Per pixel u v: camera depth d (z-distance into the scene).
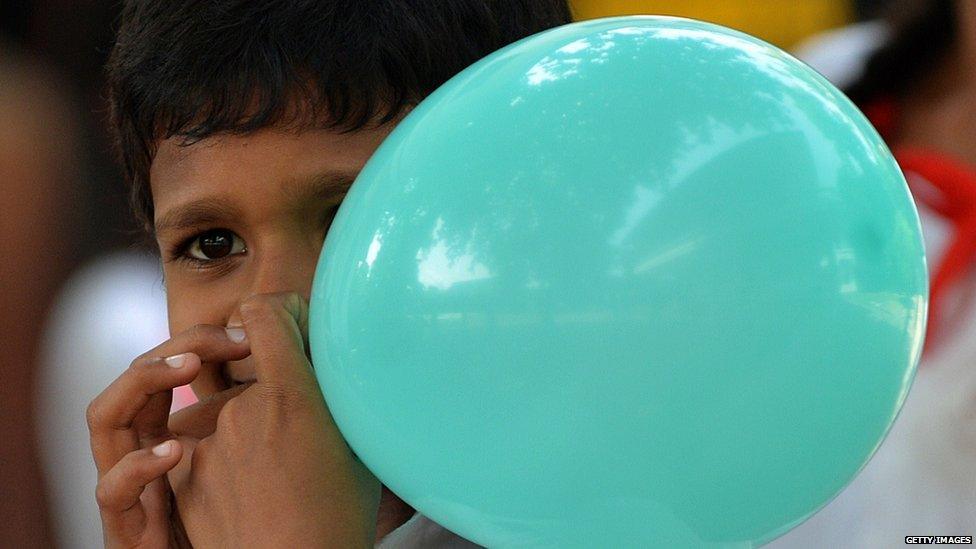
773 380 2.50
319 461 3.24
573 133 2.52
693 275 2.43
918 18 6.68
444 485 2.71
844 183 2.60
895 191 2.72
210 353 3.61
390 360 2.62
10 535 6.74
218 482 3.32
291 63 3.56
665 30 2.76
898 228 2.69
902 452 6.00
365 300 2.66
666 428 2.48
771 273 2.46
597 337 2.44
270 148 3.57
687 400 2.46
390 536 3.91
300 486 3.22
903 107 6.87
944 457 5.96
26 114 7.02
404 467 2.76
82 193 7.21
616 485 2.55
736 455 2.54
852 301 2.55
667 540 2.66
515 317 2.46
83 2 7.51
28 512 6.80
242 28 3.64
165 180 3.80
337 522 3.23
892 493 5.94
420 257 2.57
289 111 3.56
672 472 2.53
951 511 5.91
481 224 2.50
